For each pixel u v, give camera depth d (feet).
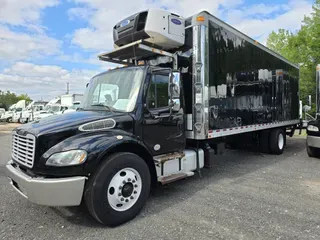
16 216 12.22
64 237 10.30
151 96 13.87
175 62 16.57
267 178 18.43
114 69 15.48
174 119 15.29
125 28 15.98
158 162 13.99
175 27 15.78
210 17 16.79
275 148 27.22
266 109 25.11
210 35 16.79
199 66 15.93
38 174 10.77
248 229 10.73
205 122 16.16
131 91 13.74
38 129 11.03
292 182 17.35
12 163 12.72
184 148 16.31
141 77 13.74
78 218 12.01
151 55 17.06
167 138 14.80
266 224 11.17
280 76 28.50
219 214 12.26
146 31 14.83
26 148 11.22
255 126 22.88
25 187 10.52
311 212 12.39
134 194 11.93
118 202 11.34
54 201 10.20
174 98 14.66
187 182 17.58
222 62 18.04
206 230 10.69
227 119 18.65
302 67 79.66
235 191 15.61
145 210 12.87
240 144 26.04
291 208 12.89
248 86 21.66
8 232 10.69
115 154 11.57
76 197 10.41
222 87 18.03
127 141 11.90
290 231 10.53
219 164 23.24
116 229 10.96
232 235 10.25
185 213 12.44
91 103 15.29
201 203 13.70
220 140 20.01
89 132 11.51
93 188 10.63
